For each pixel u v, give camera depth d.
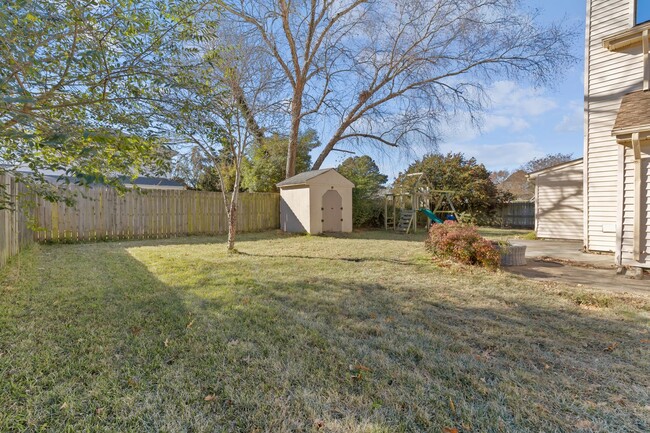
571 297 3.97
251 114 6.48
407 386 2.06
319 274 5.08
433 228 7.28
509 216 17.53
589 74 7.65
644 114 5.01
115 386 1.99
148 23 2.50
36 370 2.13
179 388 2.00
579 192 10.06
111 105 2.49
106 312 3.20
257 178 14.05
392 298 3.87
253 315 3.21
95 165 2.10
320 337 2.74
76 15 2.19
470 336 2.81
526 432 1.68
